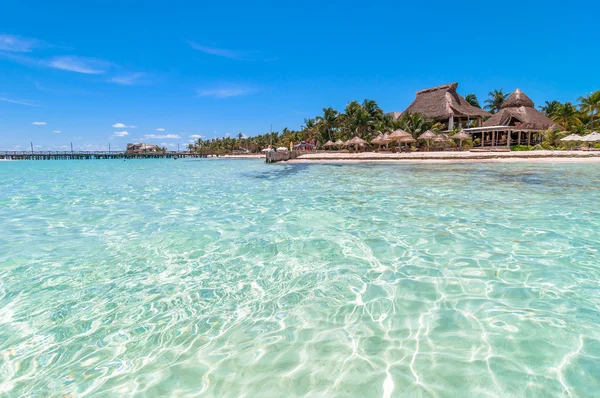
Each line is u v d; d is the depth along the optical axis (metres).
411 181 13.25
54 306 3.45
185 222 7.01
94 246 5.40
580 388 2.17
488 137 37.81
